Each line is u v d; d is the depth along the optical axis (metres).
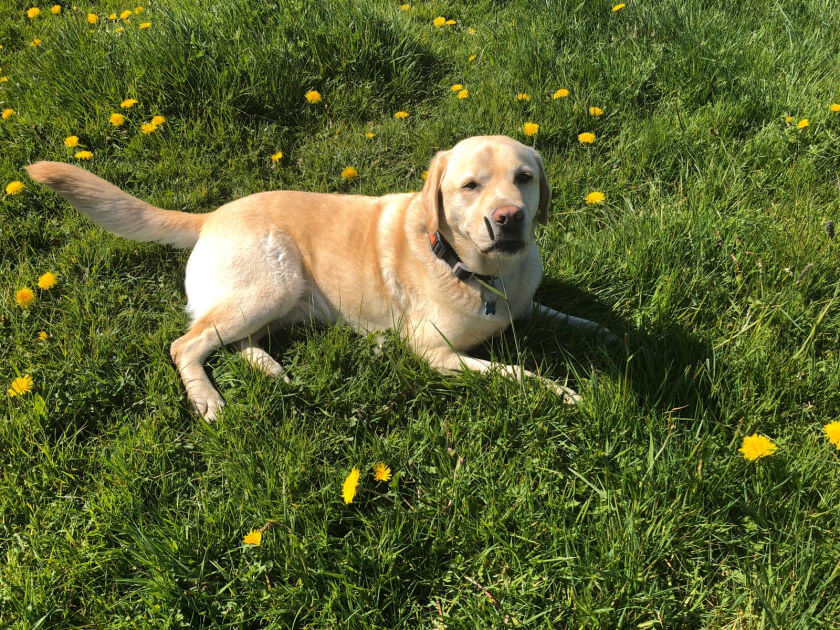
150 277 1.35
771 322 1.10
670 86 1.72
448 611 0.82
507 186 1.02
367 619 0.81
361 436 1.03
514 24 2.05
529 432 0.97
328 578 0.83
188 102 1.73
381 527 0.88
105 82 1.74
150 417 1.05
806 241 1.20
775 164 1.46
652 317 1.17
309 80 1.82
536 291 1.27
